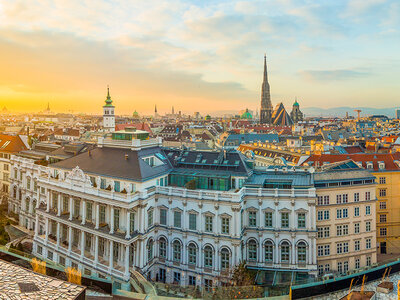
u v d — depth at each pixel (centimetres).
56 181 8081
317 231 6862
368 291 5212
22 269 4088
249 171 7938
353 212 7606
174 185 8031
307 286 5303
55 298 3406
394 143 16912
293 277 6694
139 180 6956
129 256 7050
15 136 12375
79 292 3572
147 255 7119
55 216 8000
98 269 7019
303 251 6944
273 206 7006
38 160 10281
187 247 7062
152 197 7244
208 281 6806
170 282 7200
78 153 9488
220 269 6769
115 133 8456
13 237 9488
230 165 7850
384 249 9362
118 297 5591
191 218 7050
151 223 7275
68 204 8031
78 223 7494
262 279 6694
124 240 6619
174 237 7231
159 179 7681
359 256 7656
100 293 5672
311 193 6850
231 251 6656
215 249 6775
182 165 8338
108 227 7238
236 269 6288
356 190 7644
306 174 7875
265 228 7031
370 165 9644
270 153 14938
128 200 6644
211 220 6888
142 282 6247
